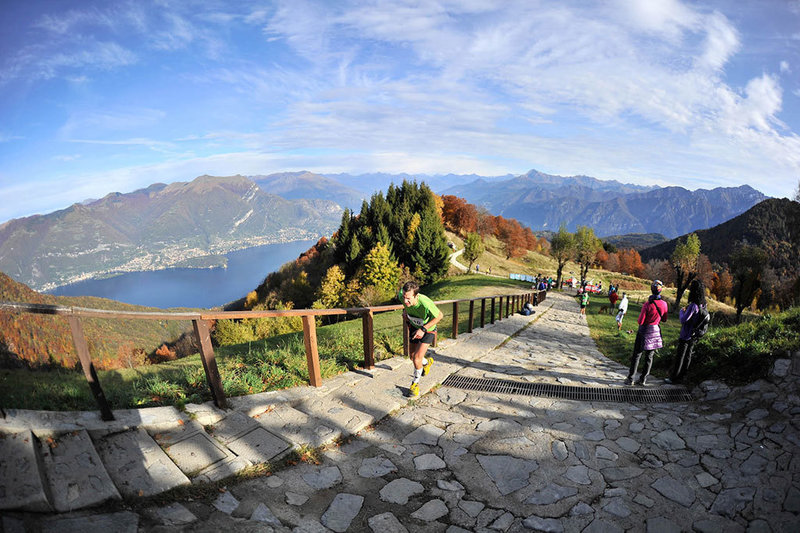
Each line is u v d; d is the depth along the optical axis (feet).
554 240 156.66
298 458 12.16
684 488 11.16
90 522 7.64
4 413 9.06
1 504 7.13
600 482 11.55
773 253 341.41
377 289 147.23
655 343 20.26
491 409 17.15
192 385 15.57
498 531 9.39
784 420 13.78
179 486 9.56
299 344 26.43
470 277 166.40
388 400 17.35
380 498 10.55
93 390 10.30
